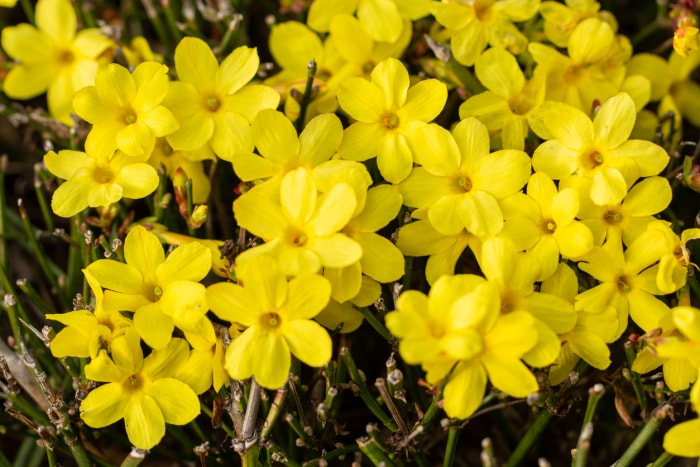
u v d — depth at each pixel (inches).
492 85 13.6
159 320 12.6
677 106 15.0
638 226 12.9
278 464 13.6
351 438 14.3
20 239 15.1
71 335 12.8
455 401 12.1
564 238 12.7
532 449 14.2
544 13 14.2
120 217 14.7
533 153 13.7
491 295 12.0
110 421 12.6
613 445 14.3
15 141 16.4
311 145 13.0
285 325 12.4
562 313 12.4
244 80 13.4
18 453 14.8
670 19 15.3
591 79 14.1
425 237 13.0
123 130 13.2
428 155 12.9
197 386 12.8
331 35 14.5
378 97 13.1
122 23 16.2
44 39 15.0
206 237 14.9
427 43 14.8
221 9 15.6
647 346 12.6
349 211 12.4
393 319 11.9
